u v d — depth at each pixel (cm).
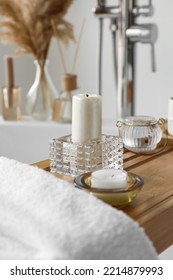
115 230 79
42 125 168
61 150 110
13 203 84
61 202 82
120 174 97
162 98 195
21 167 94
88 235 76
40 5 167
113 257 77
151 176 110
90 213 81
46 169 115
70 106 171
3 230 82
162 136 133
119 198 93
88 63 208
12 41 173
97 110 111
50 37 172
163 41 189
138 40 166
